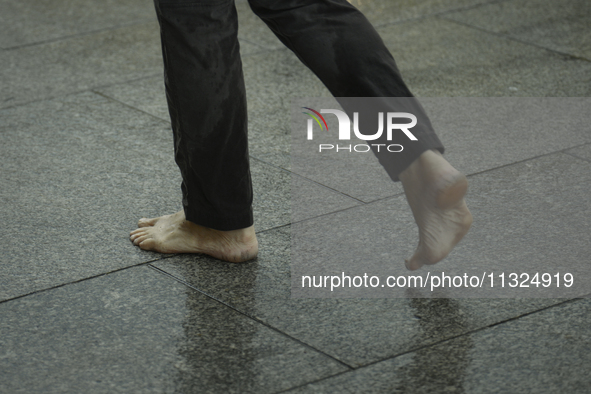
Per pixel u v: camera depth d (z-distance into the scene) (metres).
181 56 2.47
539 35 5.50
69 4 6.56
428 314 2.47
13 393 2.13
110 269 2.79
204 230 2.84
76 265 2.82
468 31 5.63
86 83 4.84
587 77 4.71
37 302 2.58
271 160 3.71
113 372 2.21
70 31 5.88
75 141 3.97
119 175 3.57
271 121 4.20
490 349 2.28
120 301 2.59
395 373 2.18
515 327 2.39
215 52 2.47
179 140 2.63
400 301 2.55
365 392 2.10
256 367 2.22
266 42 5.54
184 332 2.41
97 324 2.46
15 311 2.53
